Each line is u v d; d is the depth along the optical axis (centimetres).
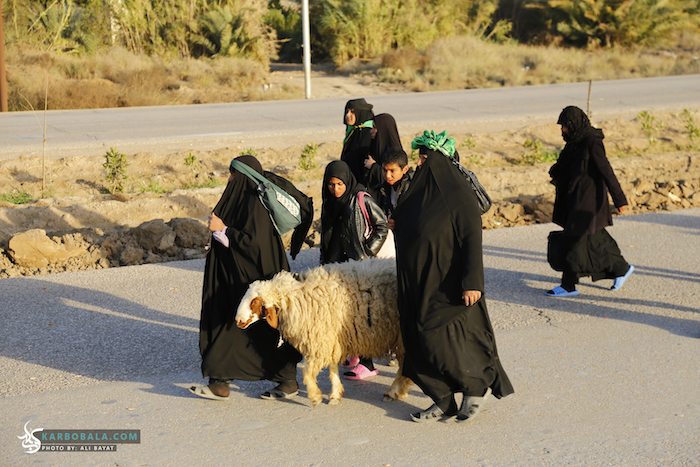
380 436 449
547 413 480
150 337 634
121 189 1280
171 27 3422
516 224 1154
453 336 445
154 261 928
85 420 473
